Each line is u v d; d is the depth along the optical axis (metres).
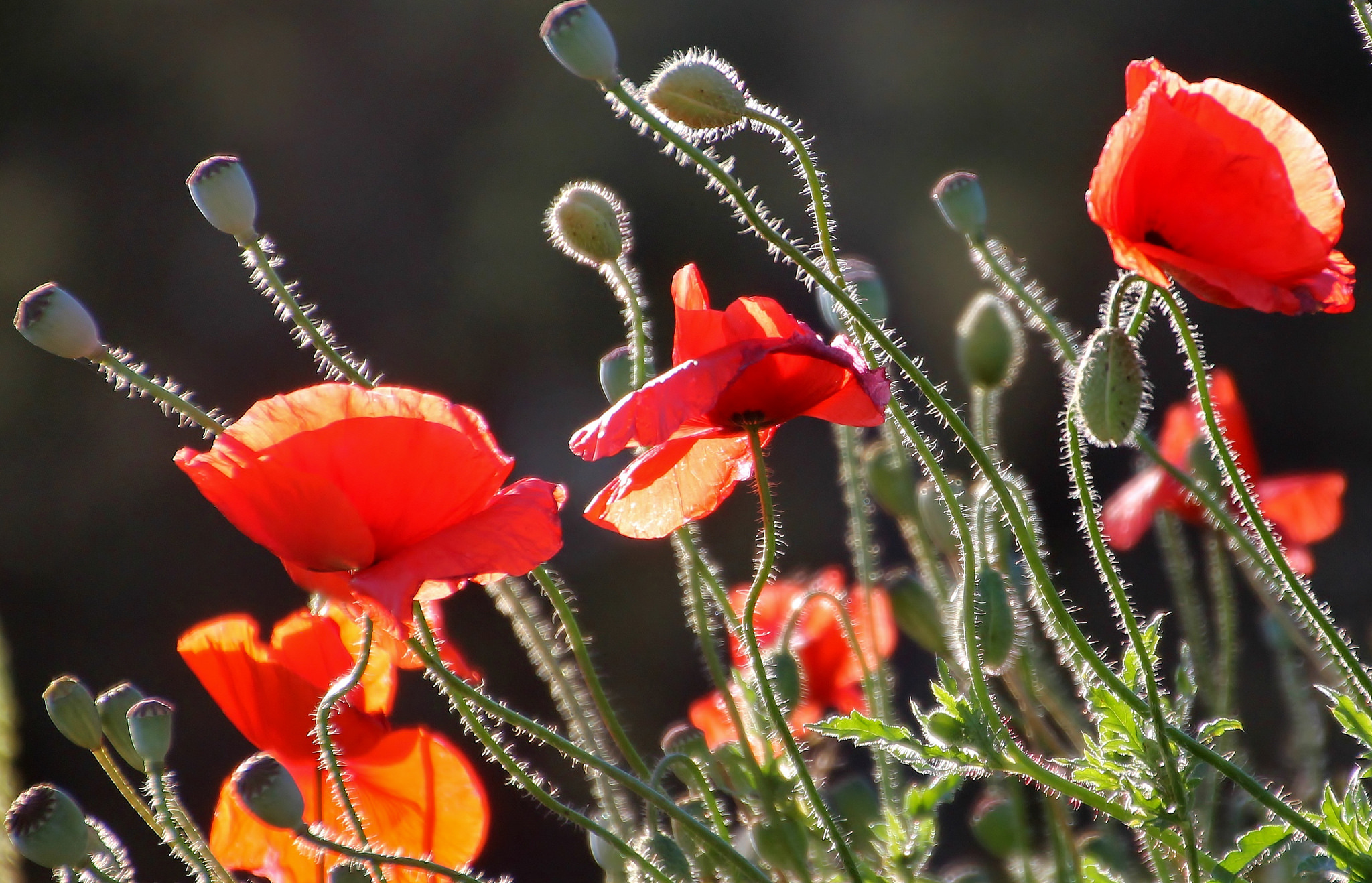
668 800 1.11
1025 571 1.20
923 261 3.95
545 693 3.01
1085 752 1.14
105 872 1.13
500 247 4.02
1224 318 3.77
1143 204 1.11
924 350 3.85
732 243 3.95
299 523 1.10
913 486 1.22
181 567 3.72
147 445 3.82
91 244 4.04
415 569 1.09
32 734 3.11
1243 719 1.79
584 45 1.11
